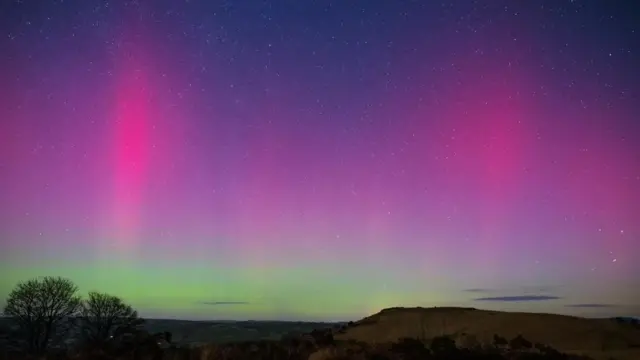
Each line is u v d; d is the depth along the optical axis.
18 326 44.28
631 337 41.34
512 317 48.31
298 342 29.05
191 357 24.94
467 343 35.62
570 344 39.19
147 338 27.66
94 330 47.00
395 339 44.38
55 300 46.19
